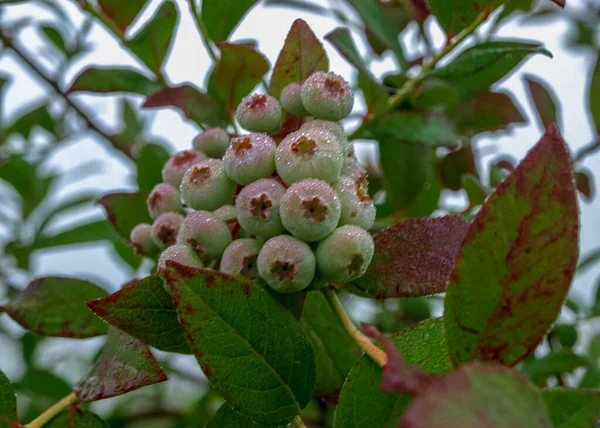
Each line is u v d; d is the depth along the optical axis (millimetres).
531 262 156
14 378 385
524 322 157
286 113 198
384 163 311
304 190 166
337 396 216
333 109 186
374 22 289
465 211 294
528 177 155
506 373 129
